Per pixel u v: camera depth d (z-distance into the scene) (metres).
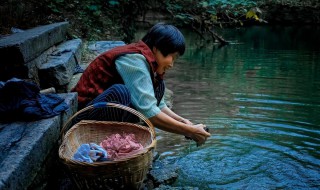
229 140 3.78
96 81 2.65
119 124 2.47
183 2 10.41
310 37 13.73
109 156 2.21
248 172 3.07
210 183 2.88
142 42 2.60
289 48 11.08
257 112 4.75
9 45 3.14
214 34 12.04
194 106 5.07
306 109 4.86
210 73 7.58
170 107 4.97
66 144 2.25
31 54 3.41
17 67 3.23
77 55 4.66
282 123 4.30
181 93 5.86
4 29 4.86
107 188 2.04
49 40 4.14
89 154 2.13
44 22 6.32
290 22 18.41
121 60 2.51
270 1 18.42
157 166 3.12
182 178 2.97
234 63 8.73
